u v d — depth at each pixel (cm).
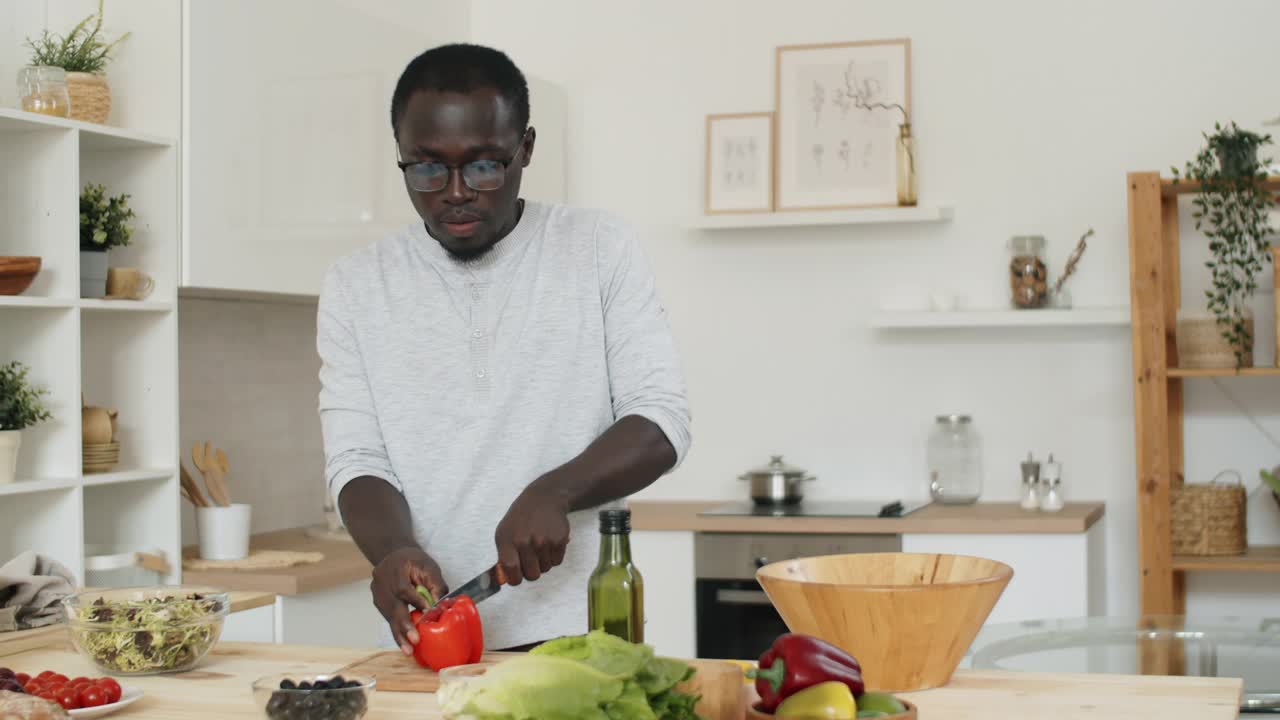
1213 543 383
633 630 155
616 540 156
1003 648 189
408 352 196
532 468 192
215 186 313
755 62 448
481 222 183
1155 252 379
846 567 157
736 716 128
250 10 322
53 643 190
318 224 345
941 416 414
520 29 471
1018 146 427
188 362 364
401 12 438
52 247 291
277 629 309
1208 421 411
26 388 294
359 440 197
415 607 162
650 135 457
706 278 452
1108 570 419
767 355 446
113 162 311
